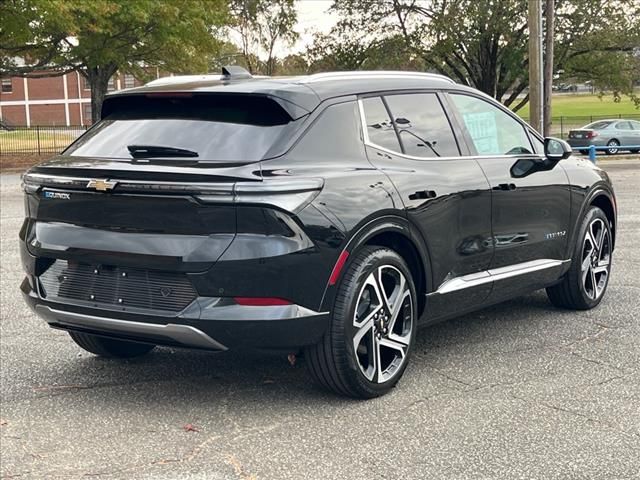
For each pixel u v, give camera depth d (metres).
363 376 4.46
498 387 4.78
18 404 4.63
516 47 33.56
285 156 4.23
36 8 24.64
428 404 4.51
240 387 4.88
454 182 5.08
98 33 28.03
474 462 3.73
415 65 36.34
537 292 7.37
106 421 4.36
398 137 4.93
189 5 29.50
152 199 4.10
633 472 3.61
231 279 4.00
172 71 33.78
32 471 3.73
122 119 4.85
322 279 4.18
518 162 5.73
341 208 4.27
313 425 4.23
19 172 26.41
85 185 4.27
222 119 4.49
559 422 4.21
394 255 4.60
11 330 6.27
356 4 34.62
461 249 5.16
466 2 32.28
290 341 4.13
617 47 32.94
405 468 3.68
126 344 5.45
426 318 5.01
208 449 3.95
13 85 69.31
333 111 4.59
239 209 3.97
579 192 6.32
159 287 4.15
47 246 4.50
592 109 74.75
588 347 5.59
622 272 8.16
